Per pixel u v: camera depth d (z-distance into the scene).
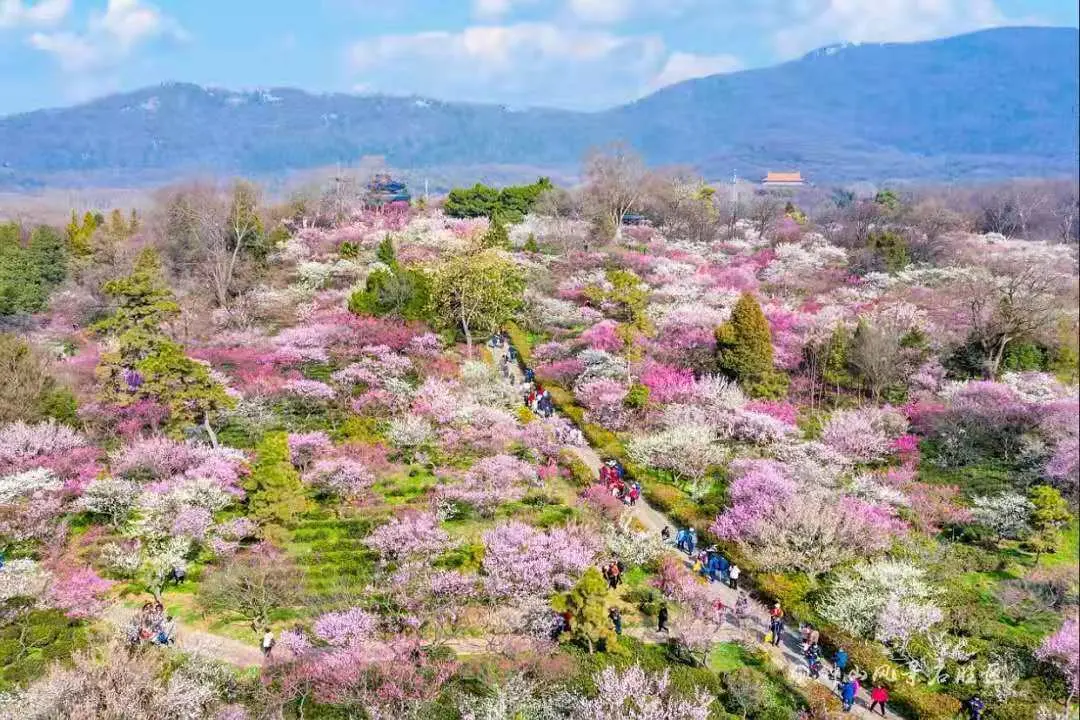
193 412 48.44
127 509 40.56
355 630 30.66
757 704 29.70
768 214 120.62
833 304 76.56
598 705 27.41
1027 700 31.20
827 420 54.34
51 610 34.16
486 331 72.38
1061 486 45.38
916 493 45.69
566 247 96.81
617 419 53.78
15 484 40.34
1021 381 57.53
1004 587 37.84
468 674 29.94
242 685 29.81
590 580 32.09
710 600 36.28
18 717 24.98
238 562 35.88
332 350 61.31
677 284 80.00
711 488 46.69
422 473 46.78
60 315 79.50
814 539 38.84
